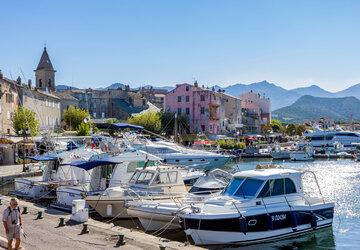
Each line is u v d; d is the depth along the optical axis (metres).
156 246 12.17
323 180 36.97
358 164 55.91
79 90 108.88
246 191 16.84
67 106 87.75
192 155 35.28
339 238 17.44
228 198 16.66
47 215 16.73
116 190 19.70
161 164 22.91
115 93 93.69
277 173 17.22
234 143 72.06
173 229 17.52
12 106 56.47
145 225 17.70
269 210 16.22
